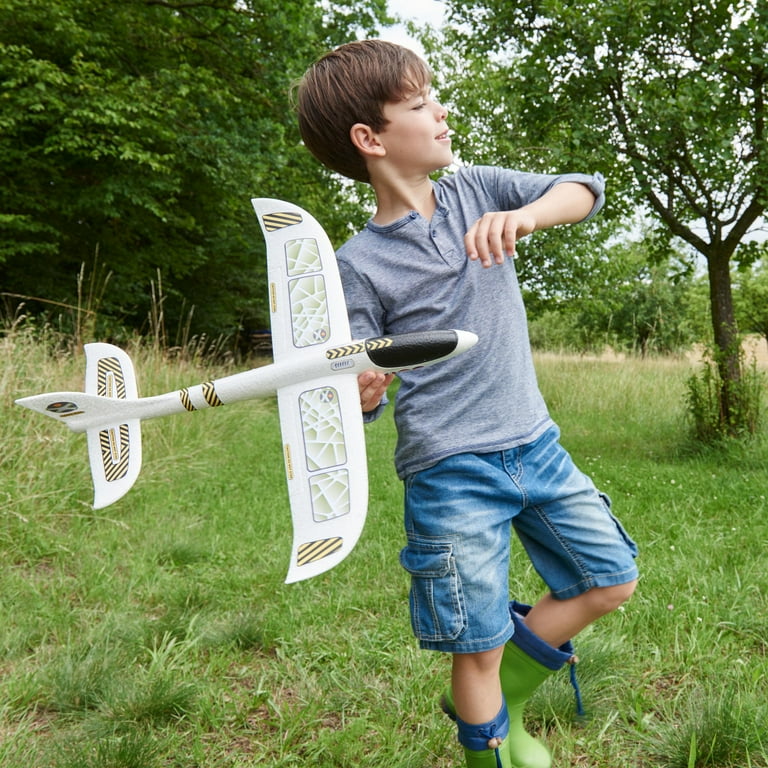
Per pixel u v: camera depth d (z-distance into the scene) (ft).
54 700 6.44
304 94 4.86
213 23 33.19
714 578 8.29
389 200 4.78
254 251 42.19
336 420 4.10
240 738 5.91
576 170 17.13
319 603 8.45
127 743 5.55
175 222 33.76
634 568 4.83
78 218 31.35
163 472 15.48
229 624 7.82
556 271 42.09
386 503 13.47
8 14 26.07
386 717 5.95
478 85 39.27
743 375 18.48
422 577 4.48
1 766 5.40
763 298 53.16
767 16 15.21
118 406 4.61
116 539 11.23
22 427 12.64
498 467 4.50
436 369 4.59
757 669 6.07
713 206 17.78
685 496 12.66
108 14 30.14
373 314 4.75
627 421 25.13
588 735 5.68
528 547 5.04
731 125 16.24
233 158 31.50
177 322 42.65
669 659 6.67
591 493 4.83
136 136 28.89
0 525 10.61
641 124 16.48
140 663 7.23
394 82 4.50
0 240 27.99
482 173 4.99
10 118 25.50
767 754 5.17
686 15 16.31
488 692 4.46
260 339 56.39
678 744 5.31
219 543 11.14
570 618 4.88
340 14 40.78
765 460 16.12
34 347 16.06
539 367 32.65
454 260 4.60
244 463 18.20
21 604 8.58
